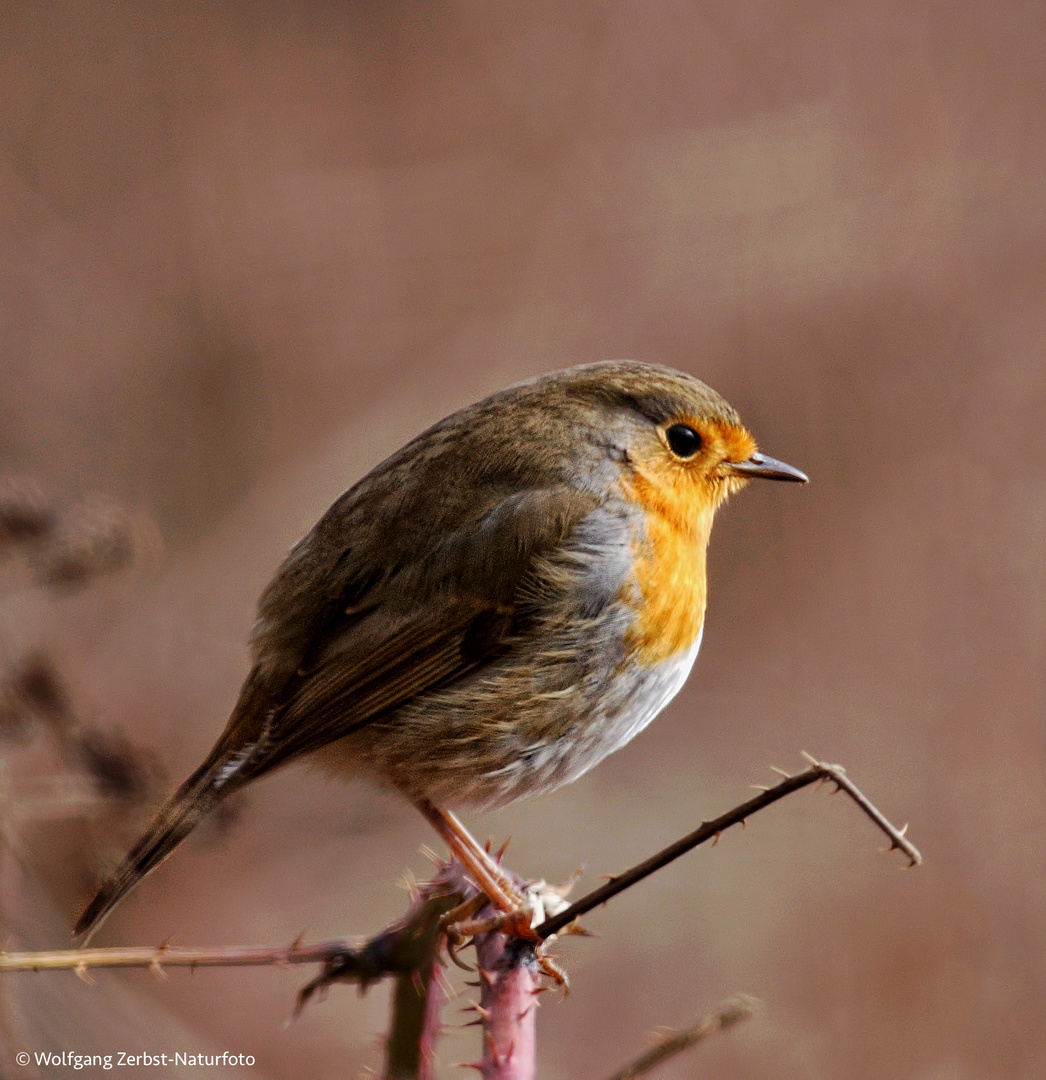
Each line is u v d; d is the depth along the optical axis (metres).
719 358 14.20
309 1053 9.73
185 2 16.75
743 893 11.27
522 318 14.37
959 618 12.95
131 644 11.22
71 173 15.36
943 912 10.97
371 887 10.88
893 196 14.70
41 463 13.58
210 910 10.48
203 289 14.55
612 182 15.05
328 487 13.59
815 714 12.61
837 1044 10.35
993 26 15.67
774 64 15.62
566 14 16.11
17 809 7.05
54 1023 7.60
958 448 13.84
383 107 15.87
